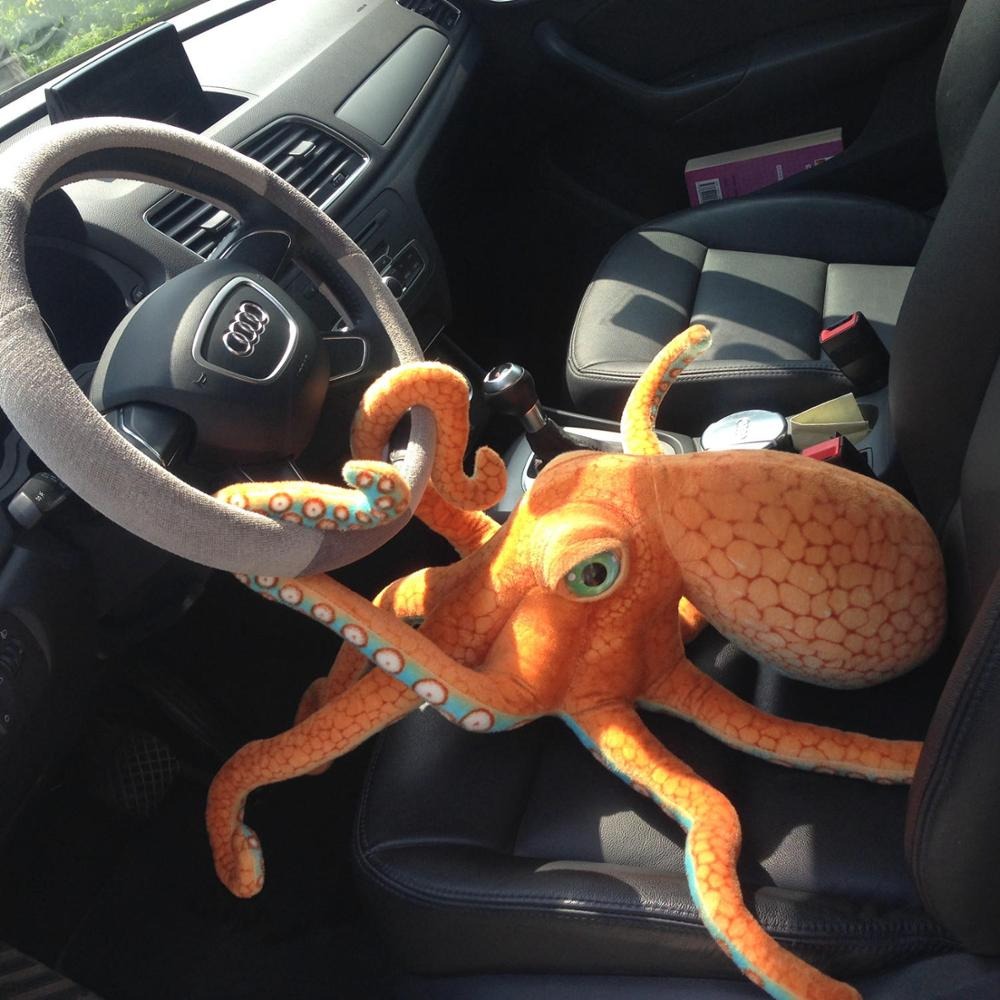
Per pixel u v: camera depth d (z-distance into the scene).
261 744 0.85
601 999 0.83
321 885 1.34
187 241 1.11
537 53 1.71
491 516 1.14
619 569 0.76
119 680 1.17
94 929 1.34
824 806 0.82
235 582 1.26
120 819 1.38
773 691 0.92
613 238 1.83
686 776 0.79
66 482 0.65
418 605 0.87
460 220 1.65
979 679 0.61
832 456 0.95
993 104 0.85
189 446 0.79
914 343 0.89
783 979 0.70
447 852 0.85
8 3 1.41
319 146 1.34
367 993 1.24
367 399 0.81
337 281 0.96
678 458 0.80
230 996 1.26
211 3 1.63
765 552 0.76
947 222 0.86
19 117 1.40
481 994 0.88
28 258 1.05
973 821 0.63
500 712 0.79
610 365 1.29
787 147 1.67
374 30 1.52
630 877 0.80
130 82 1.24
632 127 1.76
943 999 0.72
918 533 0.81
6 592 0.88
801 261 1.42
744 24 1.64
